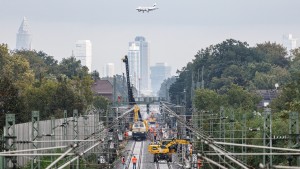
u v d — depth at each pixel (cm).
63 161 16475
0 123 19150
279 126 17988
